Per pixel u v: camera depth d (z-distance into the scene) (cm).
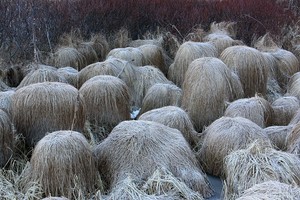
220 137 560
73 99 562
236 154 506
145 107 731
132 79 798
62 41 980
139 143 526
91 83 658
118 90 656
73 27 1031
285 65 915
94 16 1054
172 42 1009
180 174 514
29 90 562
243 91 733
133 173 509
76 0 1085
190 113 684
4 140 526
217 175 562
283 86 903
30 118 556
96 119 650
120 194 478
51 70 741
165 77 858
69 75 798
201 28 1066
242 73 750
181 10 1100
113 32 1067
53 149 479
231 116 638
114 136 545
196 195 494
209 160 569
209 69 680
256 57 758
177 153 527
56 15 1000
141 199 469
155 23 1090
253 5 1128
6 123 531
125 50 891
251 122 579
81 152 490
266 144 532
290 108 695
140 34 1089
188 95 688
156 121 605
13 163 539
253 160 492
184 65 826
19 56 928
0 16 923
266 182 441
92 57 970
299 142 545
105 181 525
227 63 761
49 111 552
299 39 1076
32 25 955
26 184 495
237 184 486
